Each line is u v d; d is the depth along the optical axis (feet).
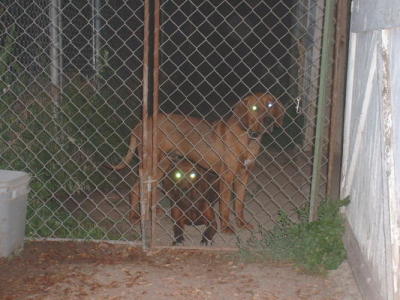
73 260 15.44
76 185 19.43
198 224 17.52
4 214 15.07
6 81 17.31
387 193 12.37
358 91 14.65
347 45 16.07
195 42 40.01
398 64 12.21
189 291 14.28
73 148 19.54
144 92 15.58
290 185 20.92
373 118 13.56
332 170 15.56
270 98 17.65
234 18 40.52
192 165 17.26
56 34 18.72
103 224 18.12
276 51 38.78
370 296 13.32
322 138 15.37
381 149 12.83
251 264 15.30
